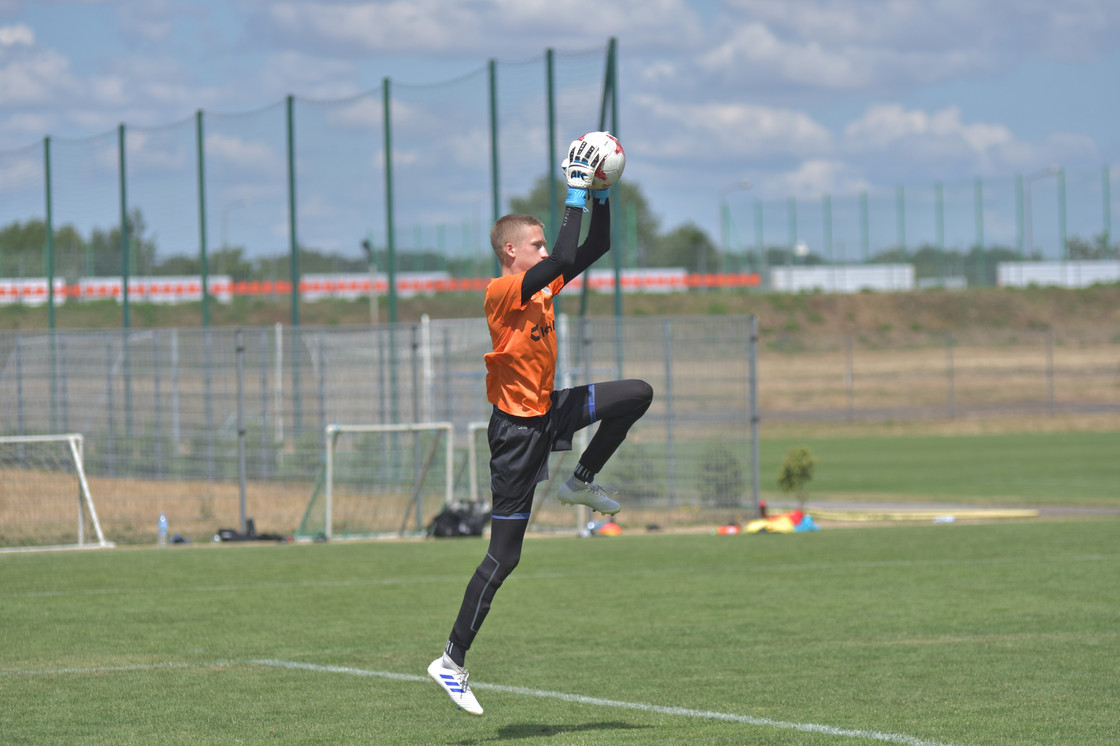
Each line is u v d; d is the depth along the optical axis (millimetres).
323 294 111562
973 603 28797
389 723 17938
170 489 50594
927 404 139250
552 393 16328
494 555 16203
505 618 27438
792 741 16500
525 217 16281
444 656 16266
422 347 49750
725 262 191250
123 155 73875
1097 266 196250
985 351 169875
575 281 69125
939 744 16297
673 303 181375
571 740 16703
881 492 63219
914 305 188000
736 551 39812
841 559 37375
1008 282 196750
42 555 40125
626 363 49719
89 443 53125
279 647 24203
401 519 48375
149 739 17016
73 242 81562
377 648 24094
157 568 36500
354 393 50031
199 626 26625
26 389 53344
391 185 62719
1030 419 114125
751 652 23297
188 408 52562
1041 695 19375
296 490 49656
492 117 60469
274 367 52469
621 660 22672
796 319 182125
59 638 25234
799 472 50125
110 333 52500
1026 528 45156
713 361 49281
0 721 18156
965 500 58156
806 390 148750
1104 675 20891
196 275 74500
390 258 62750
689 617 27391
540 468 16172
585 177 15633
